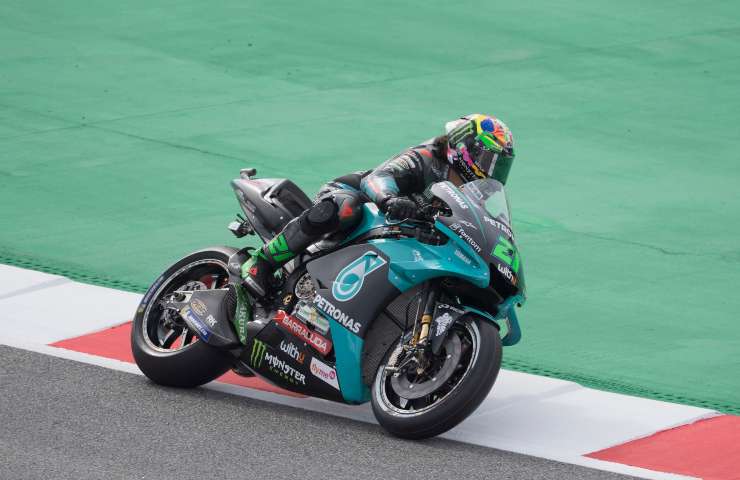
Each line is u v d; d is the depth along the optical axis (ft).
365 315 77.87
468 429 79.41
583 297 111.55
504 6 222.48
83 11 210.79
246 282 82.48
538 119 167.12
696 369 96.37
